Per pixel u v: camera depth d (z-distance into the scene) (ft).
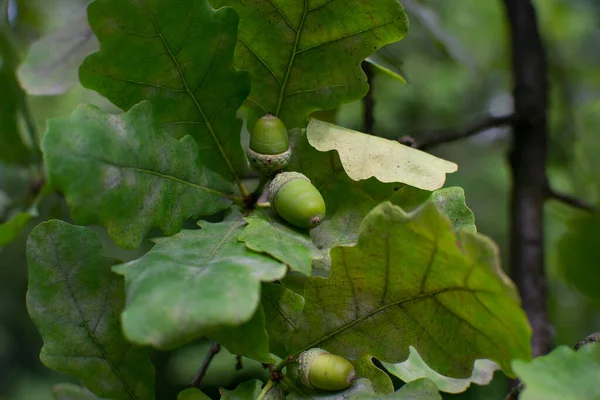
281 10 1.83
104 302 1.79
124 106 1.80
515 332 1.64
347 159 1.80
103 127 1.68
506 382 2.39
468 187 5.72
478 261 1.61
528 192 2.79
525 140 2.84
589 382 1.60
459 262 1.64
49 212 2.52
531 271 2.64
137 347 1.81
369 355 1.77
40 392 5.83
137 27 1.74
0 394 5.82
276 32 1.84
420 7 2.82
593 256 2.92
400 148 1.82
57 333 1.78
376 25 1.83
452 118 5.03
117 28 1.73
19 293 5.58
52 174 1.63
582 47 4.94
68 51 2.27
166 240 1.74
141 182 1.72
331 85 1.88
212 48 1.79
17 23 3.13
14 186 2.62
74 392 1.93
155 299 1.59
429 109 5.02
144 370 1.82
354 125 3.42
